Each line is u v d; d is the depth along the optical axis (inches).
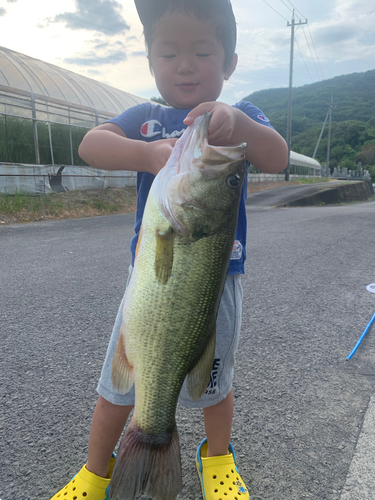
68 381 99.7
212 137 50.9
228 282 66.6
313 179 1745.8
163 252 51.4
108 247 279.0
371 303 161.3
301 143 4158.5
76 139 714.2
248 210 635.5
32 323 137.3
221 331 65.6
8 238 319.6
